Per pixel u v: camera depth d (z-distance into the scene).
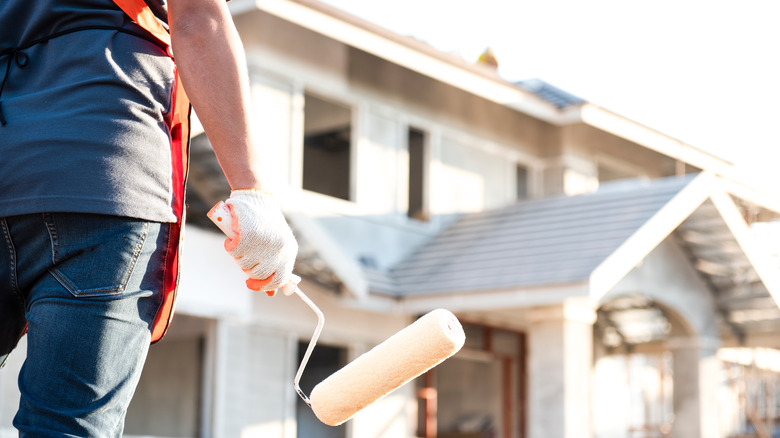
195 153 12.41
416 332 1.15
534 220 16.34
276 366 14.19
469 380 22.39
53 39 1.26
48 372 1.17
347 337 15.04
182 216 1.29
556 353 15.34
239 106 1.23
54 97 1.22
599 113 18.52
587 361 15.59
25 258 1.21
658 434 20.89
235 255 1.22
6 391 11.08
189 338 15.91
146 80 1.25
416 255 16.42
